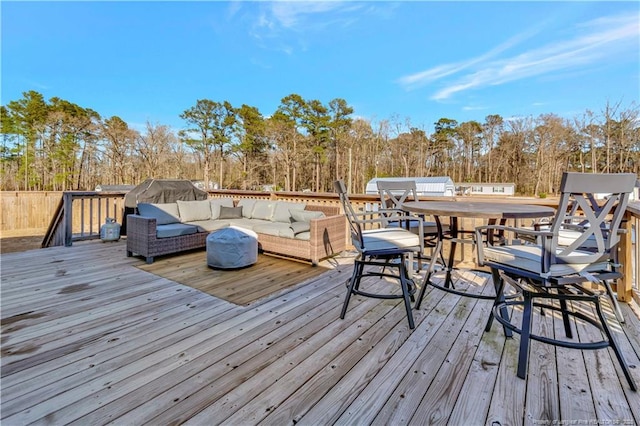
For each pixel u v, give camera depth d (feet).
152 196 17.63
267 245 14.16
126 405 4.57
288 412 4.47
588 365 5.68
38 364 5.58
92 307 8.21
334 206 15.46
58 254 14.11
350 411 4.50
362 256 7.84
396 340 6.57
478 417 4.40
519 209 6.95
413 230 9.40
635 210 7.72
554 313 8.00
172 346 6.28
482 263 6.33
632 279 9.01
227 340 6.55
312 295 9.30
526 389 4.99
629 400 4.74
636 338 6.69
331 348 6.23
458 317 7.74
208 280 10.67
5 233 35.73
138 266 12.31
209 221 15.97
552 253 5.16
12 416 4.32
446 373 5.42
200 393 4.85
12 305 8.26
